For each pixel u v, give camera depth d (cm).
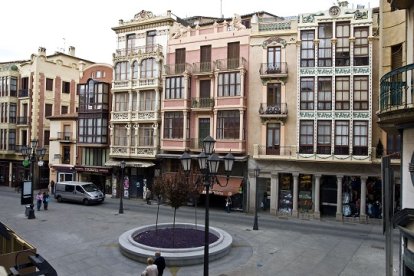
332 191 3042
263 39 3170
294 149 3003
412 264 793
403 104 788
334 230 2461
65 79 4919
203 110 3331
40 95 4603
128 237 1875
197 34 3491
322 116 2894
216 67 3281
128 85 3788
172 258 1611
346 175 2848
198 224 2430
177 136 3453
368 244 2080
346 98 2848
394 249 1872
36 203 3297
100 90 3966
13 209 3034
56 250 1841
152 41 3744
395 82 817
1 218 2631
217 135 3262
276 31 3119
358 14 2822
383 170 752
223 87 3250
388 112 809
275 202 3067
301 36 2989
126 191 3834
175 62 3581
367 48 2812
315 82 2922
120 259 1708
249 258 1756
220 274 1529
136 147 3712
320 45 2934
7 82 4747
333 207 3028
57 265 1619
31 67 4612
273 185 3086
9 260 959
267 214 3056
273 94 3133
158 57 3606
